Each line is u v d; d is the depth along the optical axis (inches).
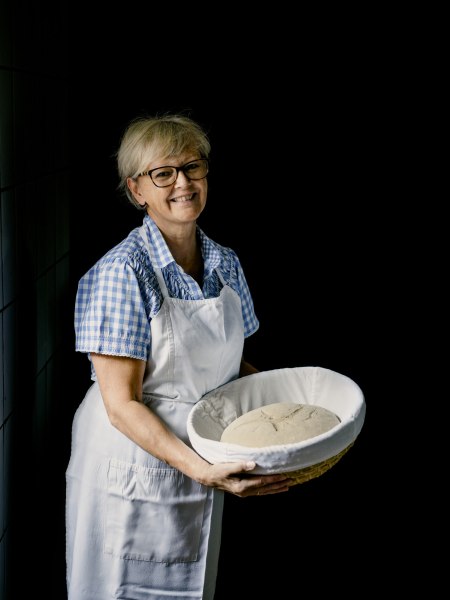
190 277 63.2
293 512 103.7
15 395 69.6
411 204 98.7
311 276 101.4
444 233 99.5
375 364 104.7
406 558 96.1
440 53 93.8
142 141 60.4
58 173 86.1
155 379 63.1
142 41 91.0
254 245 99.8
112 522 64.6
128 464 63.4
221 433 63.2
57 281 86.9
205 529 65.1
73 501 68.0
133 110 92.4
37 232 76.5
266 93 94.3
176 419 63.4
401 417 106.1
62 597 87.5
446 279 101.2
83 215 94.3
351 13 92.7
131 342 60.2
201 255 67.5
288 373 67.4
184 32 91.4
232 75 93.4
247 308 73.1
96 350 60.0
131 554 64.7
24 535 75.9
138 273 61.0
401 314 103.0
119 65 91.3
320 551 97.7
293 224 99.3
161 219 63.2
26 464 75.1
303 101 95.0
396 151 97.0
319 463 54.9
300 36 93.0
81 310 63.8
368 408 106.1
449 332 103.2
